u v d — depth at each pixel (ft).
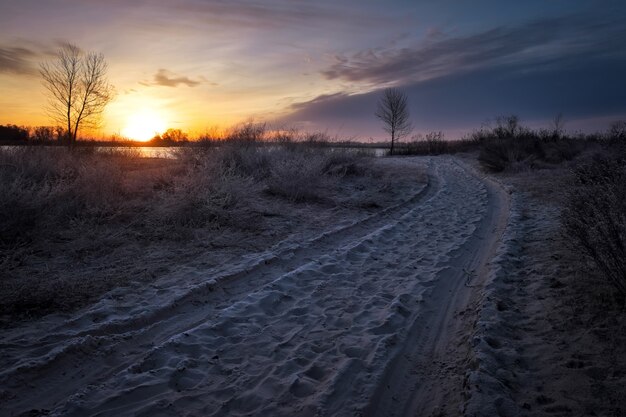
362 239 25.80
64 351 11.94
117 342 13.00
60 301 15.52
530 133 92.17
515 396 10.00
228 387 10.95
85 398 10.18
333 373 11.52
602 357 11.02
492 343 12.41
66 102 61.46
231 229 26.61
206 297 16.90
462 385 10.80
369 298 17.12
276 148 51.08
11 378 10.69
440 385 11.21
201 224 26.94
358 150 62.59
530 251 21.42
